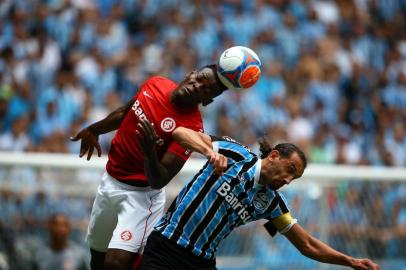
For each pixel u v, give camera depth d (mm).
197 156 40812
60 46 52312
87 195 34844
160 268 22953
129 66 52188
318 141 51219
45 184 34625
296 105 53500
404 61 64250
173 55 54125
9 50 50562
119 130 24656
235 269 36312
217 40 56938
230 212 22984
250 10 60250
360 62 61625
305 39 60312
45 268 33719
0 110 46938
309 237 23984
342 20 64562
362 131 55812
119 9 56625
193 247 22891
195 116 23938
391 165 52562
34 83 49688
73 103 47469
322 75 57812
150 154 22000
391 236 38719
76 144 44312
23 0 54781
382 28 66125
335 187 38062
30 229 34469
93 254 26047
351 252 38156
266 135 23578
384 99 59469
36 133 45625
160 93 23953
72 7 55000
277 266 36781
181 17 57344
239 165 22844
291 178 22797
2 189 34406
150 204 24828
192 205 22875
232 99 51281
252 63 23125
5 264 34156
